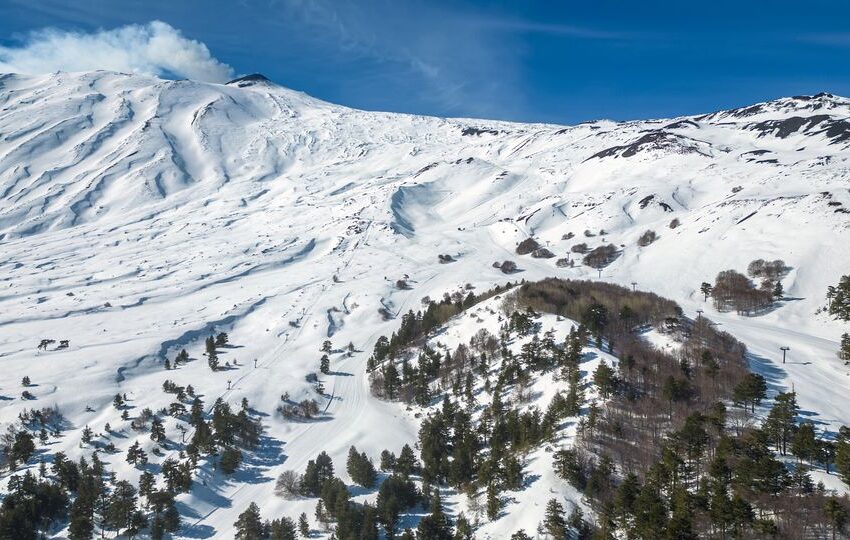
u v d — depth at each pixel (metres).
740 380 83.75
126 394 113.50
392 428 100.19
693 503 60.03
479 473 76.38
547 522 63.34
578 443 73.75
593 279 166.38
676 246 176.25
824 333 119.81
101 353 129.25
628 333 104.88
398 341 128.62
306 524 76.12
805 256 144.25
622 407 79.38
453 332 125.69
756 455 64.75
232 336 148.62
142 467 91.06
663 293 151.00
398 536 72.69
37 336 144.38
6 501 77.88
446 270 193.12
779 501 59.56
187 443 97.75
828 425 75.50
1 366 124.19
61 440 98.50
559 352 95.31
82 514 78.12
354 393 117.31
